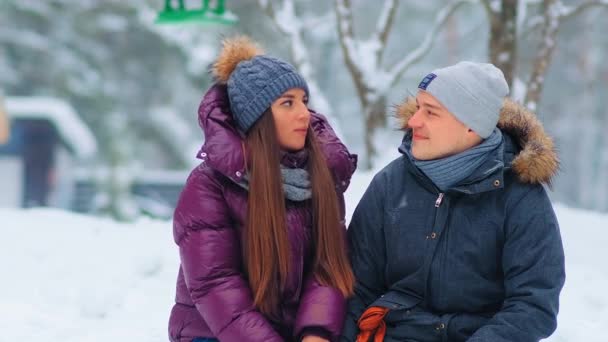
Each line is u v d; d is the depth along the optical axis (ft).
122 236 50.47
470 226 22.58
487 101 22.48
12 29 207.51
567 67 228.43
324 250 23.29
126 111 209.97
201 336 23.49
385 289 24.52
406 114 24.30
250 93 22.79
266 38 174.40
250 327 22.31
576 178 261.44
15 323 34.45
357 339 23.40
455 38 148.05
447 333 22.68
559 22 59.77
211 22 48.19
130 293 39.04
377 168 52.95
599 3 60.29
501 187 22.27
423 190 23.29
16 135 169.37
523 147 22.99
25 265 44.04
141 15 199.21
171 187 177.88
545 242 22.20
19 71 207.31
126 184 171.42
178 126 212.23
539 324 21.72
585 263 45.88
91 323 34.81
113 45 209.77
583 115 240.53
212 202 22.95
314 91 71.20
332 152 23.81
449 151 22.79
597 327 33.24
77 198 179.63
